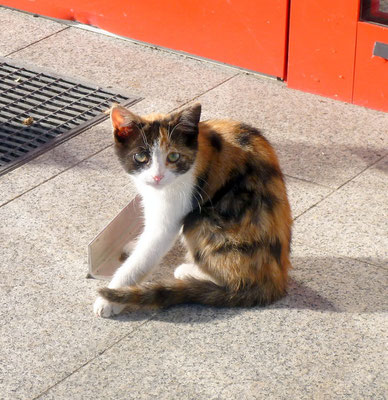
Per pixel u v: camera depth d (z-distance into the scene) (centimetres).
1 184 169
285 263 147
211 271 146
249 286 145
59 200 166
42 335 143
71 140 179
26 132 181
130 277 147
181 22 196
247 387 136
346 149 175
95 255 150
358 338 141
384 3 175
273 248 144
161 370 138
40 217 162
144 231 149
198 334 142
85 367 139
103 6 204
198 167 143
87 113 185
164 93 190
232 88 190
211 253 145
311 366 138
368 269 152
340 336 142
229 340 141
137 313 146
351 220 160
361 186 167
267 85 191
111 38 206
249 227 143
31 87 192
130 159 144
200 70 196
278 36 187
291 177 169
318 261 153
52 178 170
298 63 187
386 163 171
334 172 170
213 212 144
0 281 151
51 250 156
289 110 184
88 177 170
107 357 140
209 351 140
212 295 145
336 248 156
